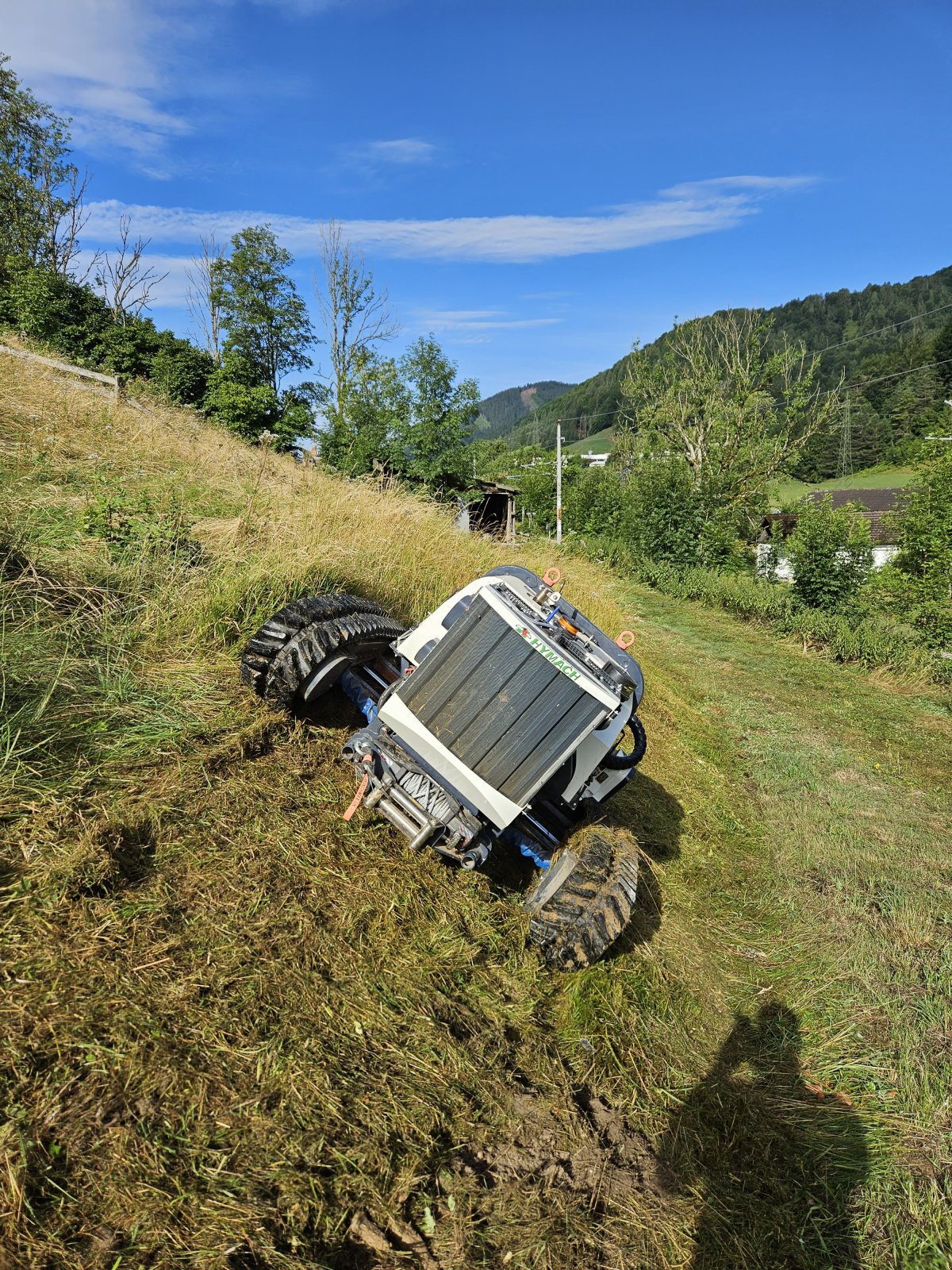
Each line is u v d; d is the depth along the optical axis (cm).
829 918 561
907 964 508
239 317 3167
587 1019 373
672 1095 351
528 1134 295
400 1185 245
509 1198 264
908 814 797
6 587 403
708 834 655
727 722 1038
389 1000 309
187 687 414
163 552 529
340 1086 262
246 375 2559
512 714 326
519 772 330
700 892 556
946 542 1727
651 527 2625
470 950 363
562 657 318
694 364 3294
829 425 3316
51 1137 201
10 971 235
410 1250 230
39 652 373
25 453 693
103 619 432
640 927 469
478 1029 326
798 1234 297
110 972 250
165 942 271
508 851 472
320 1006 286
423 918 365
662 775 742
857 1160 342
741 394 3200
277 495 804
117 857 293
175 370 2417
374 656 450
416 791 335
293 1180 225
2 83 3450
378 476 1133
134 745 357
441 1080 290
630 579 2428
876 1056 413
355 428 2128
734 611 2019
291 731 425
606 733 394
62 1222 187
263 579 523
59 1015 229
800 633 1706
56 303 2384
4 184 3531
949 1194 331
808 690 1295
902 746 1045
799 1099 375
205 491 762
